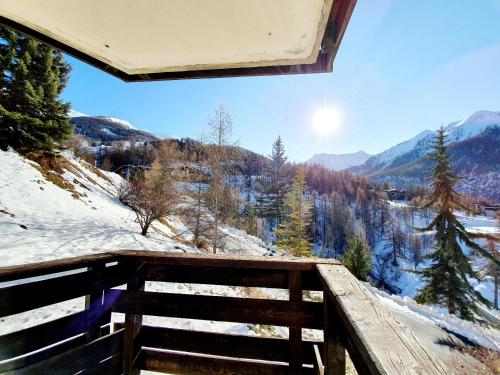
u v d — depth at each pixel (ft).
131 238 29.71
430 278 48.24
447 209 47.55
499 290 104.53
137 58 5.63
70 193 38.40
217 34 4.70
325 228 185.98
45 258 18.30
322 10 3.94
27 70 40.14
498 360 27.17
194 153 47.52
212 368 6.02
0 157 35.17
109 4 4.20
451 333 34.73
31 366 4.68
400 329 2.57
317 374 5.21
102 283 5.83
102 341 5.78
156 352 6.29
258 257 6.01
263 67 5.68
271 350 5.87
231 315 5.85
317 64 5.41
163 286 18.49
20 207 27.96
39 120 40.37
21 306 4.44
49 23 4.82
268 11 4.09
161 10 4.22
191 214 43.16
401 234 166.09
